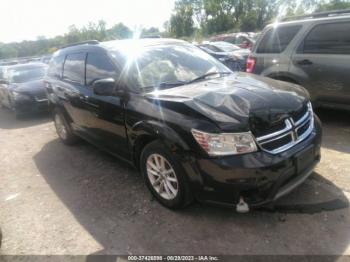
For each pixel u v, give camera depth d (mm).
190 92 3436
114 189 4105
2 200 4172
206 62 4414
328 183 3711
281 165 2859
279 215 3232
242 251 2828
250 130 2840
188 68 4180
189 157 2979
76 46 5301
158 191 3559
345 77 5133
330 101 5434
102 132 4418
